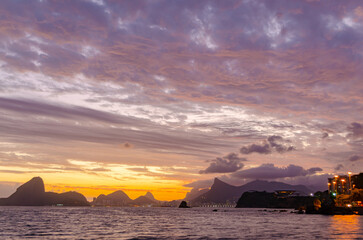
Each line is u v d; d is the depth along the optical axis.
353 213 157.62
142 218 153.62
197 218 157.88
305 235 63.34
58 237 63.16
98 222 116.12
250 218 156.75
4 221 119.06
